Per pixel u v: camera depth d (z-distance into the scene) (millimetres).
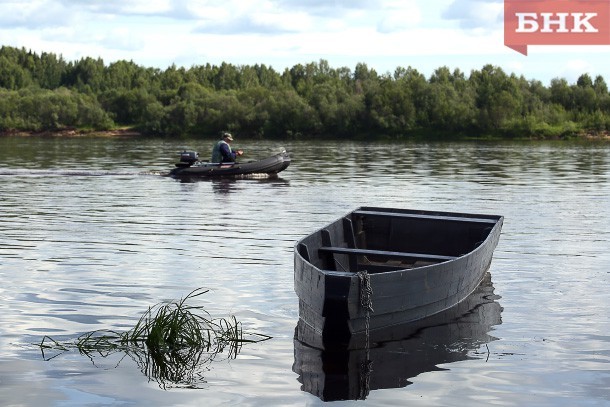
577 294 14070
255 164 38375
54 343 10906
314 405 8875
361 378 9719
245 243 19094
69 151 64750
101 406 8742
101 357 10336
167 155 59156
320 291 10914
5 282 14516
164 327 10992
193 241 19359
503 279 15297
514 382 9633
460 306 13203
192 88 128250
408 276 11617
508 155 61625
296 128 107250
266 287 14367
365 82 128125
